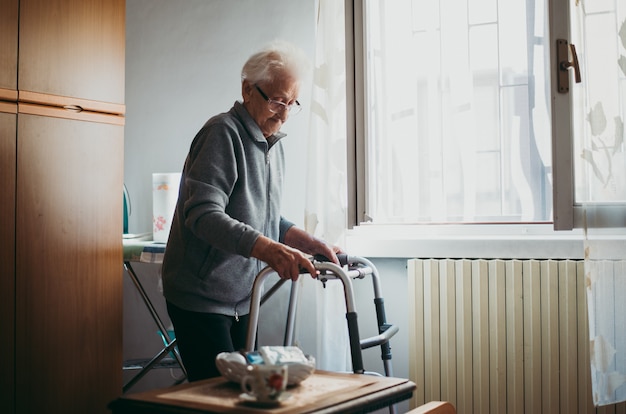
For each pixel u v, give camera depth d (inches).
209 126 82.4
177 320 83.3
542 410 100.7
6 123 84.7
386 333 84.3
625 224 92.9
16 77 85.4
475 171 107.8
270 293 96.1
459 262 103.7
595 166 93.1
